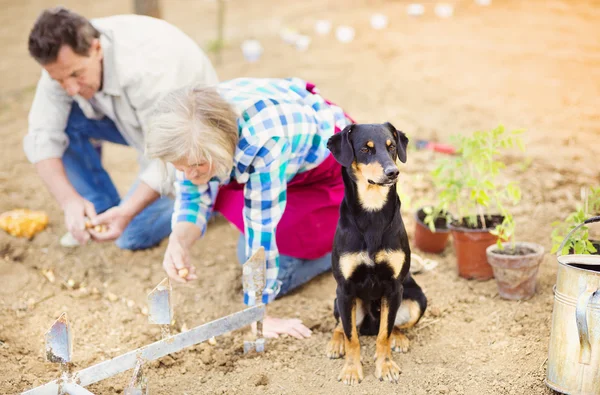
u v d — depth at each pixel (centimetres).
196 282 487
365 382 360
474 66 882
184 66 462
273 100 374
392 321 361
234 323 376
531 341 384
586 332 308
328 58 958
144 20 468
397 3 1233
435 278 466
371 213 341
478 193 430
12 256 516
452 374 361
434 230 455
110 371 338
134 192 455
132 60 448
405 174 603
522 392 342
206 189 415
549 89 789
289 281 457
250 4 1339
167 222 526
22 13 1404
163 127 345
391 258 347
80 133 514
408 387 353
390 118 734
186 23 1223
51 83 475
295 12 1238
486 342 389
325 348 397
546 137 660
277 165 372
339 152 343
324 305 448
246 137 365
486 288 447
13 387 365
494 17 1106
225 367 385
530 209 539
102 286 486
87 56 426
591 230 484
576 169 592
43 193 626
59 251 528
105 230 463
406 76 864
